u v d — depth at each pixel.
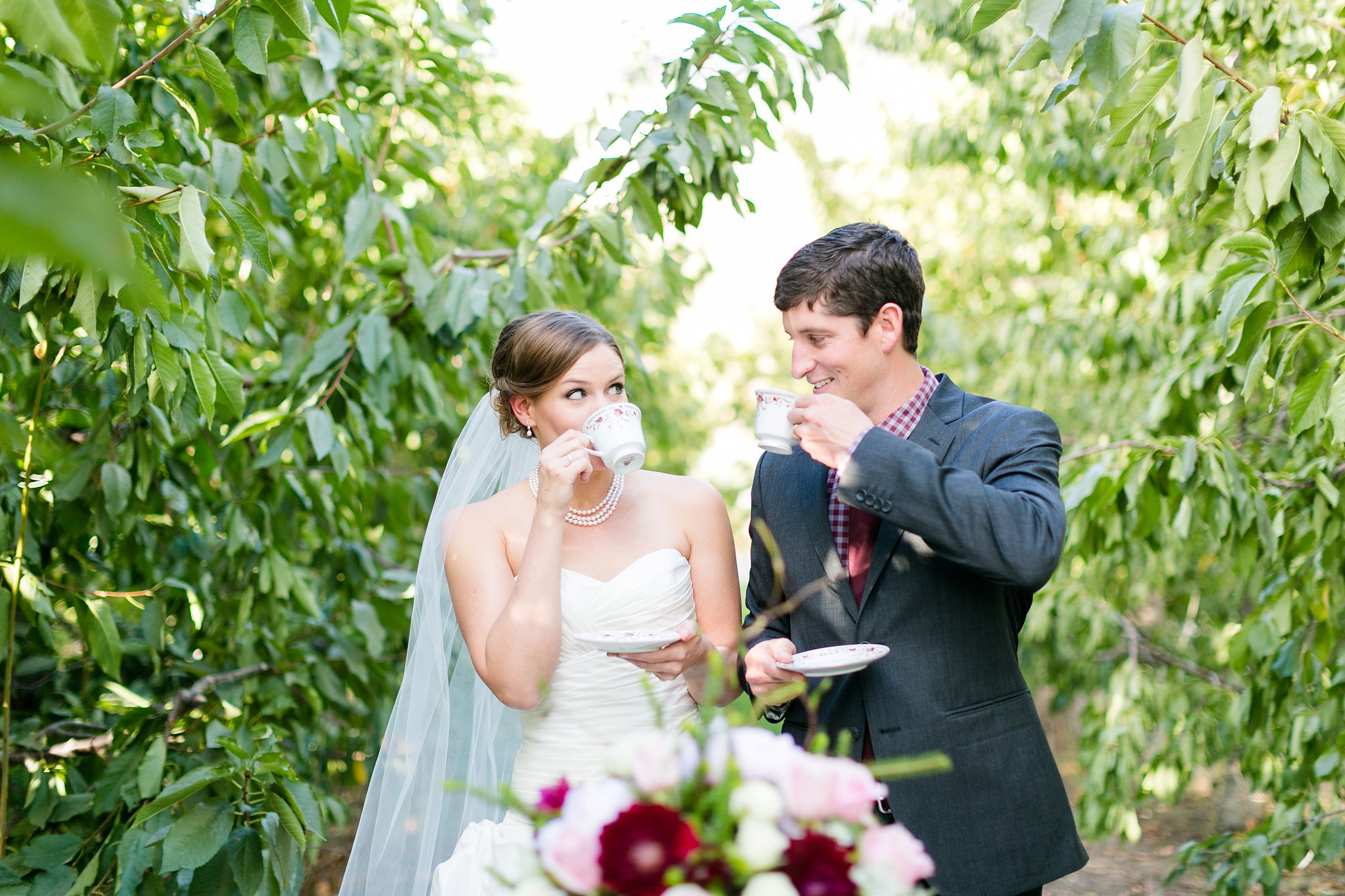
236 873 2.14
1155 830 5.07
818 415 1.62
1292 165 1.80
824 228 6.82
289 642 3.40
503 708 2.16
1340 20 2.55
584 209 3.09
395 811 2.07
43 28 0.97
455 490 2.22
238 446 3.13
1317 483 2.48
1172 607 5.01
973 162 5.25
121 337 2.07
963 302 5.96
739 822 0.99
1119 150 3.97
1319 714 2.85
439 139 5.14
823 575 1.79
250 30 1.95
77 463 2.66
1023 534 1.52
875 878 0.98
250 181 2.61
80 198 0.40
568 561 1.95
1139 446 2.74
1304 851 2.87
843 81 2.96
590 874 0.97
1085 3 1.68
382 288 3.26
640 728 1.86
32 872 2.38
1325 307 2.21
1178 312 3.56
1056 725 6.71
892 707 1.68
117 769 2.55
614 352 1.94
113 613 2.90
